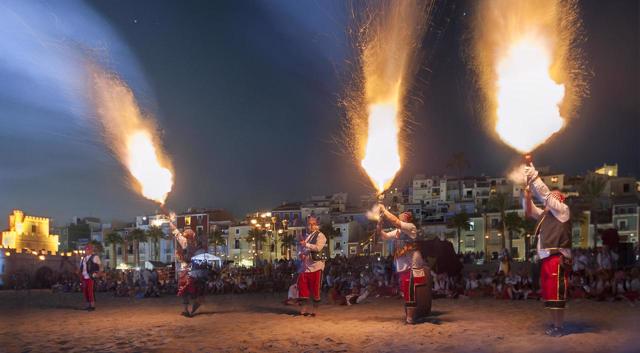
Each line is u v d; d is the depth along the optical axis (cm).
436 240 2066
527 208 865
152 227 11181
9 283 5112
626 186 8806
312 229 1282
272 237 10338
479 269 3728
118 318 1345
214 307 1606
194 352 813
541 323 1002
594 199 7750
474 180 10125
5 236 6775
